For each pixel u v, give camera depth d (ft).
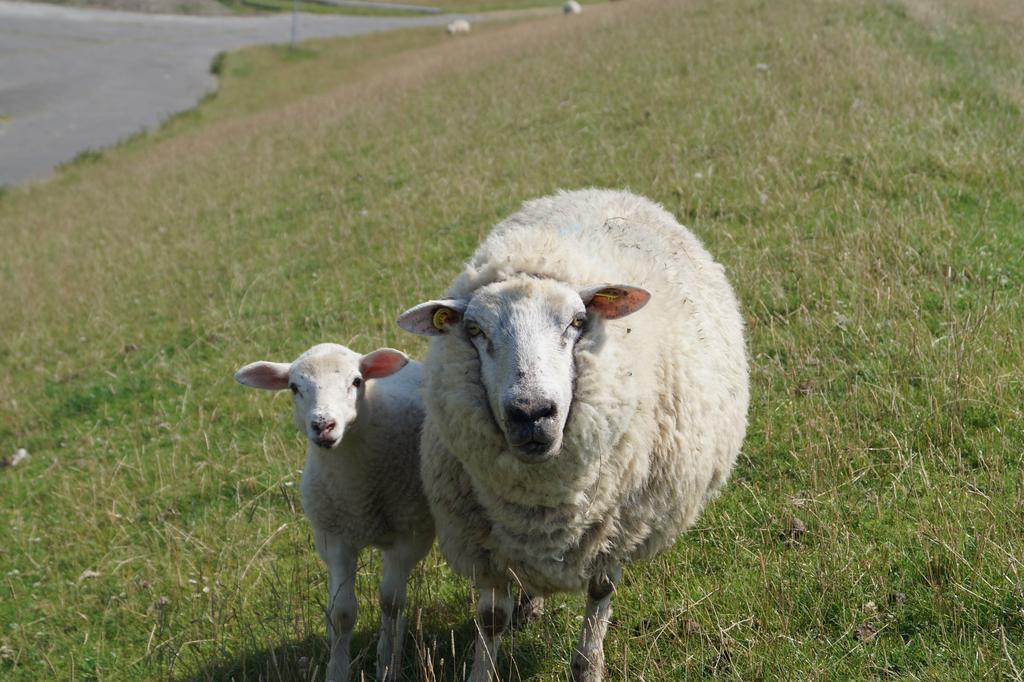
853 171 33.63
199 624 19.12
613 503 14.71
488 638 15.62
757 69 50.34
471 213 38.11
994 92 41.96
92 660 19.20
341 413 15.69
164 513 23.54
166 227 51.44
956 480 18.13
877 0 64.34
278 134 71.10
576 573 14.88
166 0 214.48
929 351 21.84
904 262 26.45
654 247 17.19
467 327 14.19
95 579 21.90
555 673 16.25
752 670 14.74
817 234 29.25
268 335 32.40
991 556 15.74
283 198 51.37
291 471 23.67
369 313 31.04
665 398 15.20
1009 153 33.81
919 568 16.08
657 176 36.73
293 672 16.70
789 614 15.52
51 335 39.01
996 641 14.29
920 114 38.91
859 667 14.52
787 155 36.06
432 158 49.83
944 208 29.68
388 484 16.72
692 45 60.23
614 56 63.41
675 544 18.26
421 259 34.78
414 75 82.74
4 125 107.34
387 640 16.97
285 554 20.90
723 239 30.37
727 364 17.19
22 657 20.01
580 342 13.93
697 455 15.74
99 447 28.22
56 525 24.50
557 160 43.04
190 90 125.59
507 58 75.92
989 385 20.40
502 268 14.47
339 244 39.50
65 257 50.88
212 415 27.37
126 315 38.99
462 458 14.44
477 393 13.99
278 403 27.71
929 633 14.96
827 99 42.09
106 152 90.89
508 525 14.61
